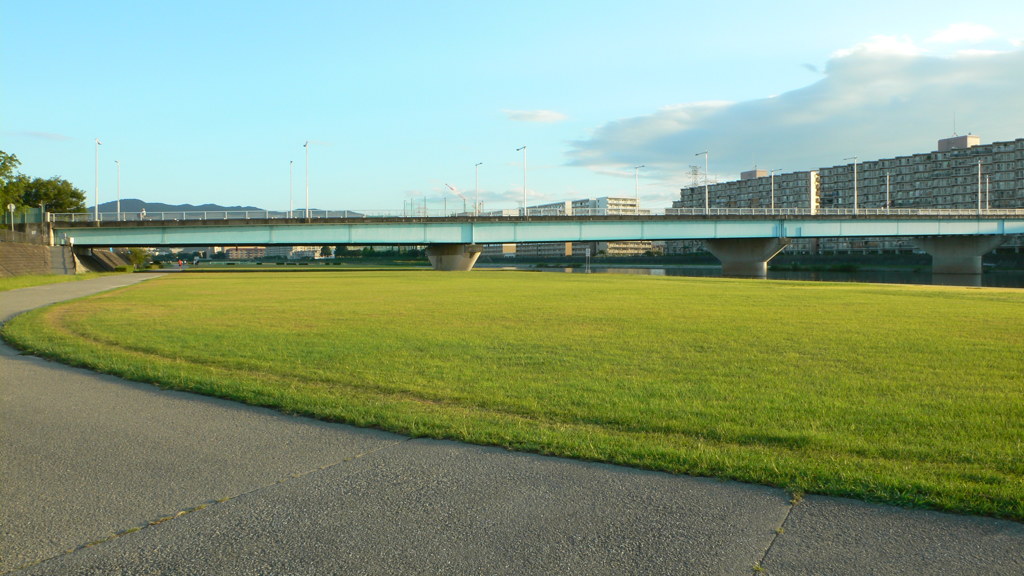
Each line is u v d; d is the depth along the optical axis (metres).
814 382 10.34
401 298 31.89
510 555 4.67
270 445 7.27
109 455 6.97
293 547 4.85
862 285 46.09
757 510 5.33
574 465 6.46
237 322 20.39
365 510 5.47
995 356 12.88
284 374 11.29
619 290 38.75
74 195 113.75
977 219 96.25
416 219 82.88
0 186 80.31
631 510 5.38
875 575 4.32
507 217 84.62
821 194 193.38
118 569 4.58
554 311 23.95
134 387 10.46
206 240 77.50
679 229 88.62
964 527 4.96
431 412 8.42
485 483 6.02
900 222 93.81
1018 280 83.75
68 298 31.98
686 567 4.46
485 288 41.75
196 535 5.07
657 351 13.80
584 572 4.42
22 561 4.70
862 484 5.69
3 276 53.34
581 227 86.69
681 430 7.52
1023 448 6.68
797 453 6.62
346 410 8.56
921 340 15.34
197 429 7.94
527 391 9.68
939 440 7.00
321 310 24.92
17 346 15.45
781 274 101.06
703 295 33.50
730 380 10.53
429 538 4.95
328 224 80.12
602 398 9.17
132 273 76.12
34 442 7.45
